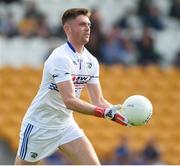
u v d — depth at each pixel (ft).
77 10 64.80
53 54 64.54
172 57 176.96
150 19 178.70
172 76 169.78
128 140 148.15
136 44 169.17
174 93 166.71
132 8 180.45
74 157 67.56
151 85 166.09
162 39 179.22
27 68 159.53
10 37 165.89
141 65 168.86
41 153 68.54
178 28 181.98
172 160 147.54
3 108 150.00
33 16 167.84
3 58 164.14
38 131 67.46
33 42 165.89
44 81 66.03
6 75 157.28
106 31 167.53
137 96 61.57
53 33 167.22
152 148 139.33
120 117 60.54
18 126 146.10
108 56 164.45
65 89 62.85
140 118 60.49
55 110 66.85
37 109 67.31
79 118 150.30
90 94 68.39
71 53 64.95
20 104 151.84
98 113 60.90
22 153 69.00
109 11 180.45
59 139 67.62
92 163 66.85
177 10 183.21
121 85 163.22
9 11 171.22
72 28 64.75
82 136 67.82
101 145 146.10
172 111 162.30
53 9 175.83
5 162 140.15
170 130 157.07
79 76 65.72
